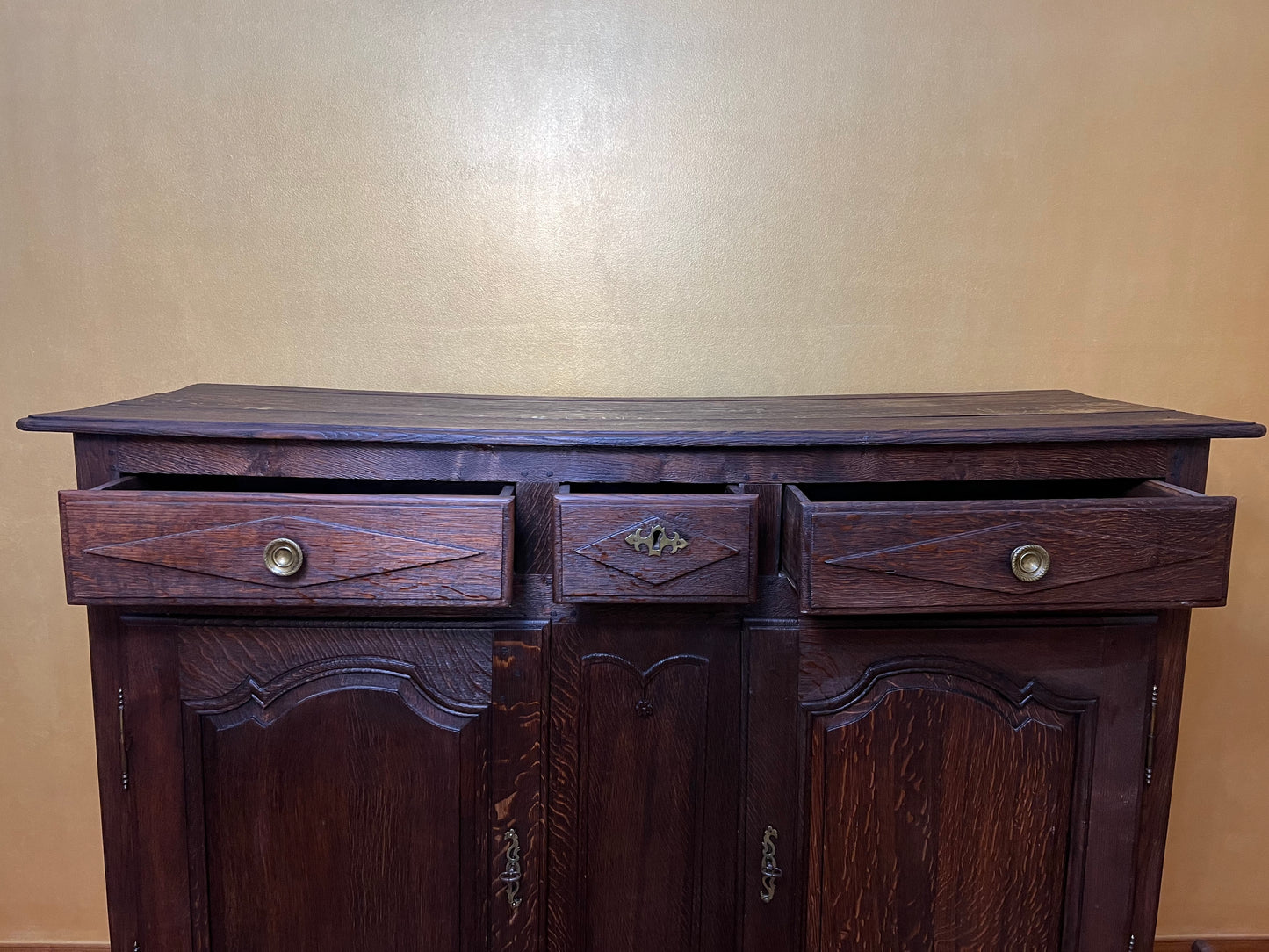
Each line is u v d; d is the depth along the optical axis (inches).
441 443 37.5
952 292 58.7
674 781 39.6
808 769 39.4
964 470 39.1
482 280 57.7
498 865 39.8
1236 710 62.7
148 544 34.7
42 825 61.3
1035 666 39.7
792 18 55.9
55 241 56.1
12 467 57.9
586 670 39.0
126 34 54.5
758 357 59.0
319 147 56.1
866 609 35.5
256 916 39.7
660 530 35.4
